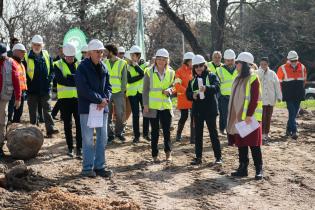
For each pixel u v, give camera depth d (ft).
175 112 62.54
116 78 37.11
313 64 139.74
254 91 28.25
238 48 106.52
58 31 140.26
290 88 42.78
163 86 31.48
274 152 36.63
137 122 38.55
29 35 116.06
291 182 28.14
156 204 23.32
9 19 111.96
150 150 36.14
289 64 43.06
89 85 26.76
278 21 118.62
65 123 32.22
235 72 40.52
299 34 127.65
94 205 21.42
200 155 31.86
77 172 28.50
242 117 28.45
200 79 30.81
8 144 31.32
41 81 39.11
